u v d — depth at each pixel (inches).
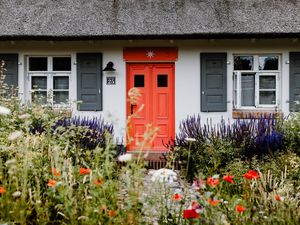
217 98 399.9
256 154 273.3
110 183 130.1
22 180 131.1
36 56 410.3
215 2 425.7
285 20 395.5
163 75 406.6
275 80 403.5
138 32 380.5
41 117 276.4
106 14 408.5
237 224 127.8
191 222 122.3
